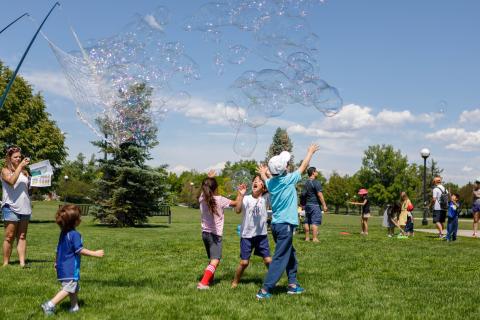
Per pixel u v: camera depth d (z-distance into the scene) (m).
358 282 5.45
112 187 19.94
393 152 52.72
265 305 4.30
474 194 12.83
